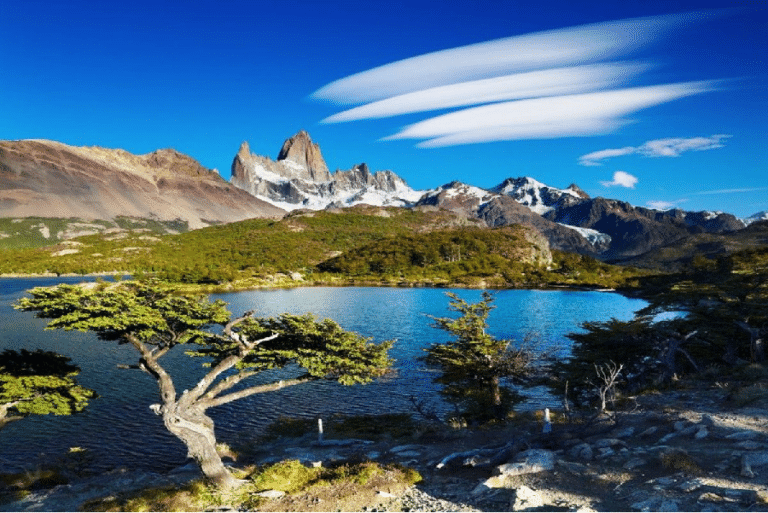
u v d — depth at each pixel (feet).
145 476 83.56
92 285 64.08
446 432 100.17
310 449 98.32
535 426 91.56
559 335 255.09
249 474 71.05
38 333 257.34
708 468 51.31
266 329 72.43
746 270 147.23
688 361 144.46
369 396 151.64
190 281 609.83
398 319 315.37
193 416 63.98
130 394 151.53
